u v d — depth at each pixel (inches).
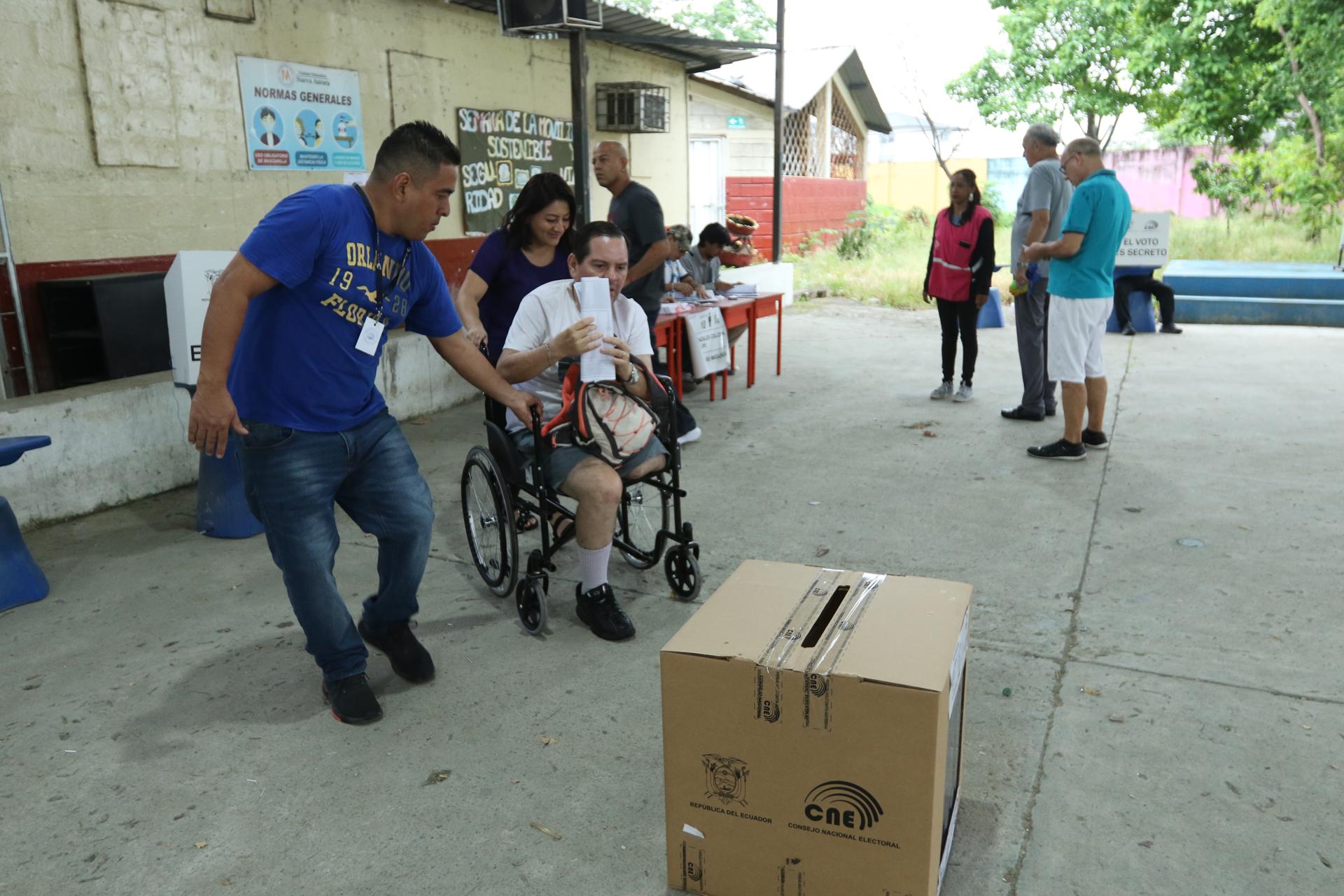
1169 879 85.9
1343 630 131.3
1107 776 101.0
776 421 256.5
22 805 100.3
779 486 201.2
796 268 617.3
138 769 106.5
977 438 235.0
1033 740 107.7
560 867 89.8
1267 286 410.6
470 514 154.5
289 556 109.0
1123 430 239.1
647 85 403.2
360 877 89.0
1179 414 253.6
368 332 107.1
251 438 105.3
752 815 79.9
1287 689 116.8
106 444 192.9
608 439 129.8
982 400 277.7
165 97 224.1
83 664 131.0
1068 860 88.6
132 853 92.7
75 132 205.0
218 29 235.9
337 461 109.6
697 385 303.6
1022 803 96.9
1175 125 678.5
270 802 100.3
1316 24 576.4
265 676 127.0
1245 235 644.7
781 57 480.7
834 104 821.2
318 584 110.4
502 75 344.5
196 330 173.2
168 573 162.2
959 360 339.6
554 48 372.5
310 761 107.5
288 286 99.1
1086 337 207.0
